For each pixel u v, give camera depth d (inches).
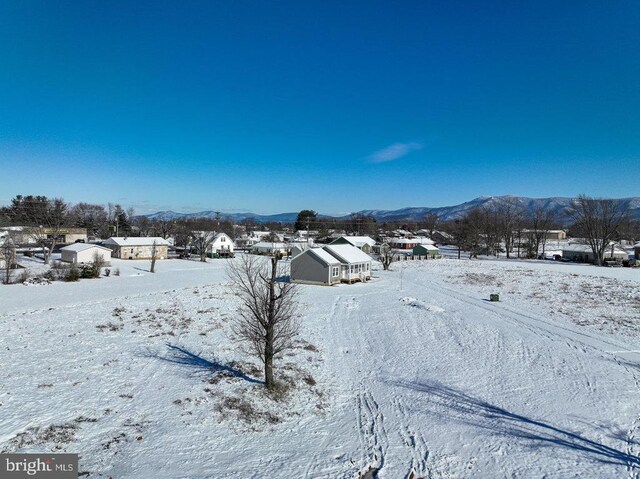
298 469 458.0
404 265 2723.9
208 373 711.7
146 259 2903.5
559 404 648.4
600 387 713.6
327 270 1784.0
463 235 3988.7
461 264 2807.6
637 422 595.8
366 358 850.1
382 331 1047.0
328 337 987.3
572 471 476.4
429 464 482.3
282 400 630.5
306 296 1498.5
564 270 2476.6
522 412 621.0
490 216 4537.4
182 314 1157.1
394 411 617.6
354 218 6909.5
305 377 721.0
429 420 591.8
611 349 920.9
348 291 1649.9
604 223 2997.0
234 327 1024.2
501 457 502.3
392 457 494.3
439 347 922.7
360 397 665.0
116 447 473.7
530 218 5059.1
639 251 3166.8
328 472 455.2
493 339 982.4
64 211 3801.7
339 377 745.0
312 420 582.2
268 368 658.2
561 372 780.0
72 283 1713.8
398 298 1497.3
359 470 462.3
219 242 3223.4
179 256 3152.1
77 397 590.6
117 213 4010.8
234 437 520.7
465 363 823.7
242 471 446.6
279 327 798.5
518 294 1625.2
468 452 511.2
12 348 794.2
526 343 953.5
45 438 477.1
